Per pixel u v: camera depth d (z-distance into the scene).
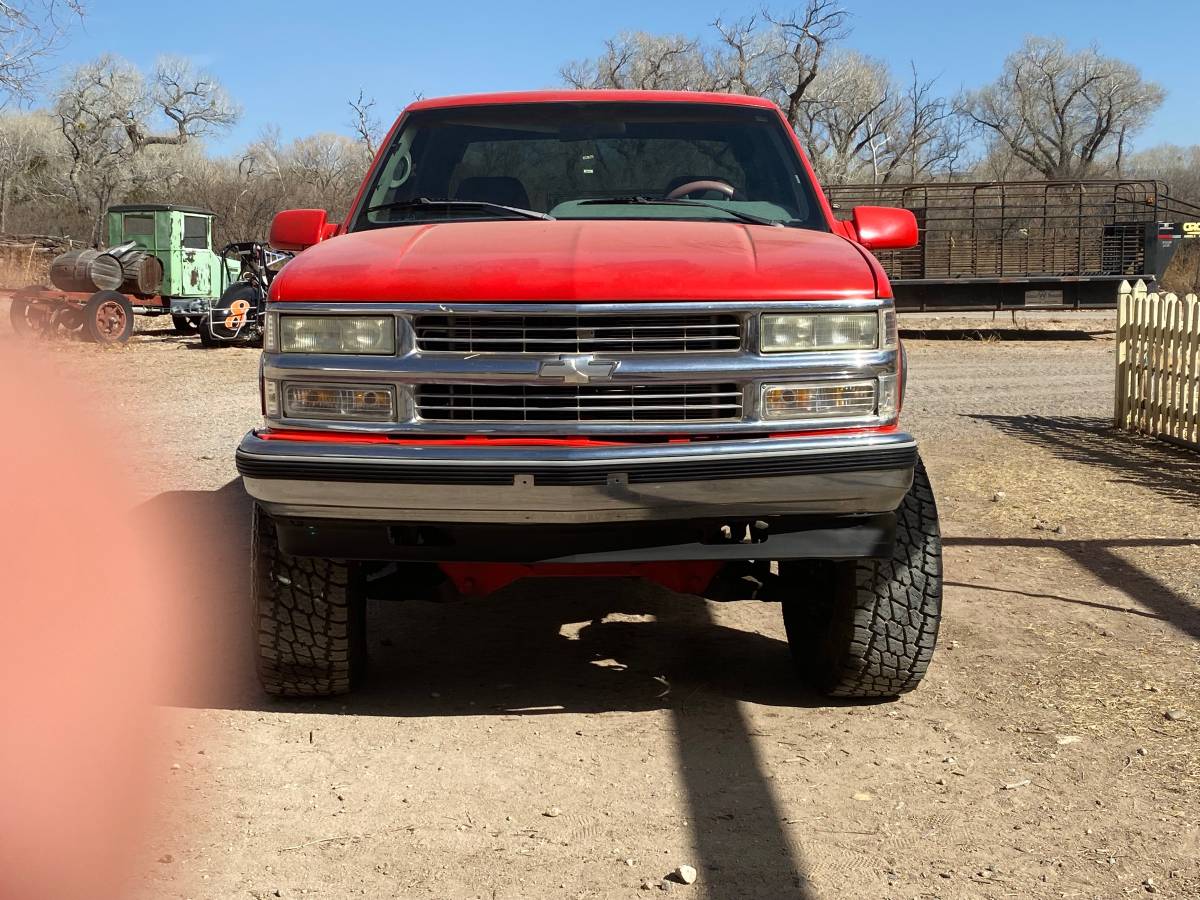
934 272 20.92
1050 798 3.32
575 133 4.90
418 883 2.84
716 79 56.66
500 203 4.71
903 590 3.85
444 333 3.41
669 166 4.79
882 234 4.56
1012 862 2.94
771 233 4.00
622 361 3.38
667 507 3.38
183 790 3.33
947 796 3.34
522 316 3.38
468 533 3.47
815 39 49.66
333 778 3.45
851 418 3.48
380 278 3.46
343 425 3.45
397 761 3.59
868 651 3.89
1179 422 9.73
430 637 4.95
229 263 22.64
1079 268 20.75
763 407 3.44
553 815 3.22
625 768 3.55
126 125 62.69
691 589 4.00
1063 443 9.99
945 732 3.83
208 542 6.32
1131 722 3.88
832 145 63.59
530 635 4.98
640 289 3.38
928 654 3.90
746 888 2.82
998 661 4.53
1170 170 82.56
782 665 4.58
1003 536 6.64
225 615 5.01
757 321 3.42
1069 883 2.84
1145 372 10.39
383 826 3.14
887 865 2.93
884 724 3.91
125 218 21.41
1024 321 25.52
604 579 5.94
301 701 4.12
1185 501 7.52
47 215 60.31
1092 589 5.54
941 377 15.70
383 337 3.42
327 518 3.47
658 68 57.41
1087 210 21.73
